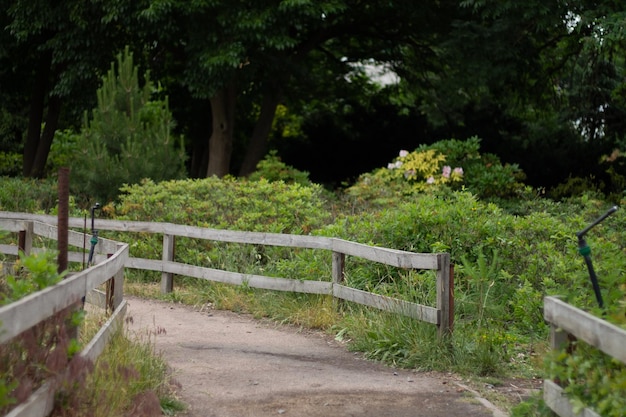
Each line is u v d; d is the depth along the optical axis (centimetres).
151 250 1384
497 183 1870
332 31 2655
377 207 1633
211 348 877
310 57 2986
